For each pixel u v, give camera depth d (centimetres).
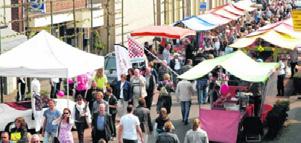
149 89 3288
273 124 2928
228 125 2812
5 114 2789
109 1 5066
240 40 4266
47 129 2522
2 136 2245
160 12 6538
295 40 4122
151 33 4503
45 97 2889
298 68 4759
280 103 3234
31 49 2764
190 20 5153
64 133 2483
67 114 2478
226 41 5303
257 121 2853
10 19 4066
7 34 3506
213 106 3003
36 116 2831
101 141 2170
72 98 3531
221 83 3309
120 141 2453
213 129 2827
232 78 3406
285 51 4444
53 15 4453
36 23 4184
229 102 2992
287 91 4134
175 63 4269
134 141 2436
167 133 2283
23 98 3562
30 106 2872
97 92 2681
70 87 3603
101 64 2914
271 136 2939
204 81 3591
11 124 2778
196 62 4409
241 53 3094
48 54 2747
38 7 4072
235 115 2808
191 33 4731
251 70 2952
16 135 2311
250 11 6981
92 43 5038
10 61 2688
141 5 6078
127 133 2436
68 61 2741
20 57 2712
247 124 2856
